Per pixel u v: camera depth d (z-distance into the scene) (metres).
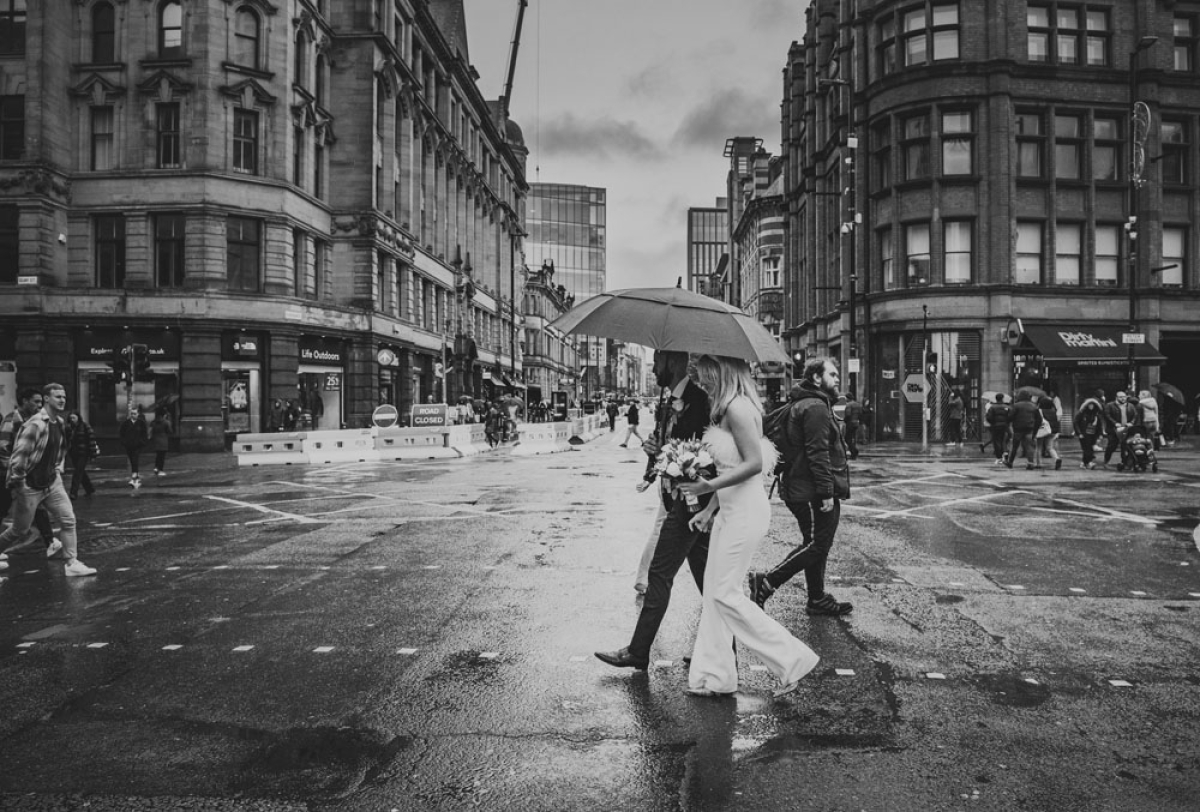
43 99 29.02
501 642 5.69
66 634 5.97
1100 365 30.23
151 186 29.53
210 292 29.19
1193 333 32.12
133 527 11.30
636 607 6.64
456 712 4.41
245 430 30.06
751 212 69.50
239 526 11.23
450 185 54.44
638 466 22.19
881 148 33.56
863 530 10.44
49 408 8.12
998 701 4.59
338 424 34.84
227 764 3.77
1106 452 19.66
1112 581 7.58
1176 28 33.22
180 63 29.58
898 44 32.94
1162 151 32.47
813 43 45.31
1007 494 14.27
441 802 3.41
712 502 4.79
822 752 3.91
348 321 34.81
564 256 142.25
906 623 6.18
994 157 31.19
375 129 37.50
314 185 34.50
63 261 29.95
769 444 4.79
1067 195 31.81
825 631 5.96
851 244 31.73
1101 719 4.33
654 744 4.00
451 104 55.97
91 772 3.69
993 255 31.14
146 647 5.63
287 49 31.52
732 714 4.38
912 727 4.21
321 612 6.54
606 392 169.88
